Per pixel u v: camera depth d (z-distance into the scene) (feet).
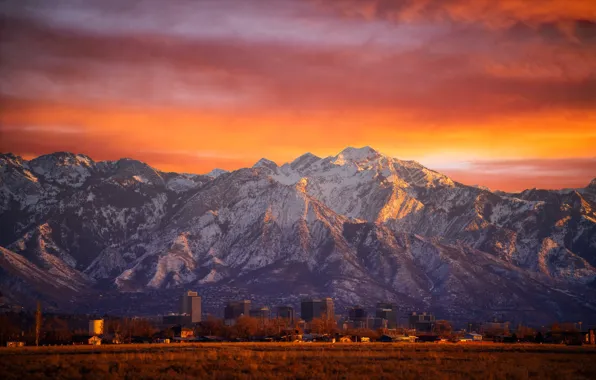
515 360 586.04
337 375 447.01
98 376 436.35
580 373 485.56
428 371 472.85
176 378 428.56
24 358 554.46
